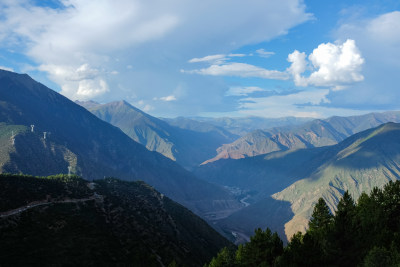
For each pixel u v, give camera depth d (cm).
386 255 4431
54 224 7619
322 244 5441
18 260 5794
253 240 5869
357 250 5250
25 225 7056
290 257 5112
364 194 6950
